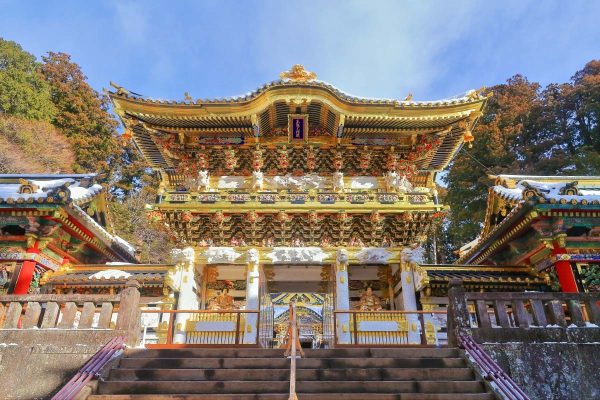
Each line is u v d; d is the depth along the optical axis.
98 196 22.83
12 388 10.52
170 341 15.70
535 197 15.85
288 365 10.65
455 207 41.78
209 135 19.84
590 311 11.96
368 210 18.02
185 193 18.27
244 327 17.08
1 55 49.56
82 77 59.00
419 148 19.89
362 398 8.91
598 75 44.81
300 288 21.36
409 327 17.11
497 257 22.00
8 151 41.78
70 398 8.34
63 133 52.44
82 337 11.39
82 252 21.39
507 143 44.03
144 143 20.92
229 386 9.47
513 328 11.52
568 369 10.80
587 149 40.50
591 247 16.95
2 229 17.78
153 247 51.12
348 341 16.83
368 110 18.12
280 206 17.89
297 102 17.83
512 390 8.70
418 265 18.28
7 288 16.84
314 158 20.09
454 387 9.51
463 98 18.28
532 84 50.69
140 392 9.36
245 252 18.59
